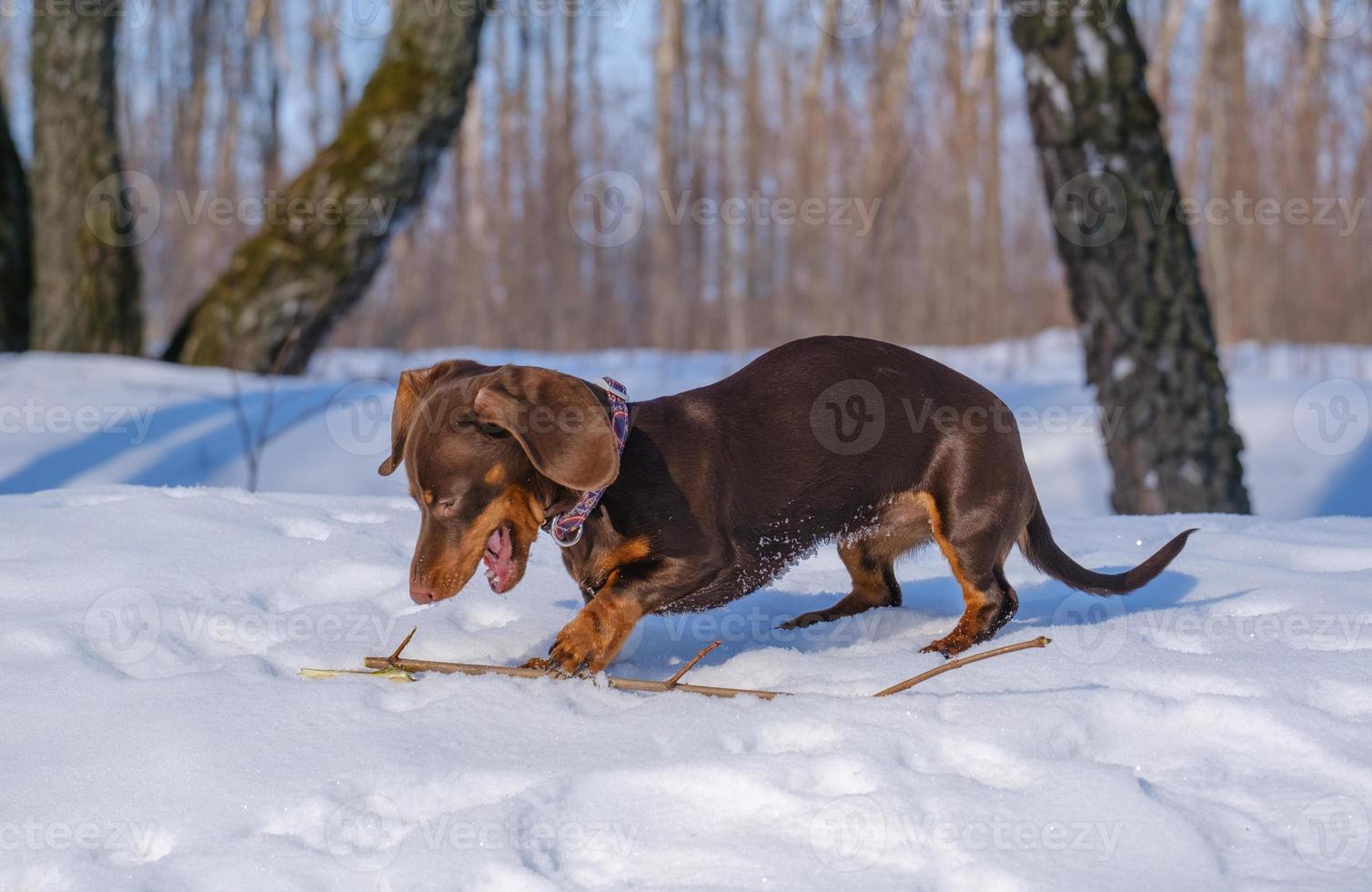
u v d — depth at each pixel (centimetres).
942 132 2398
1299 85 2322
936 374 384
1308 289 2364
